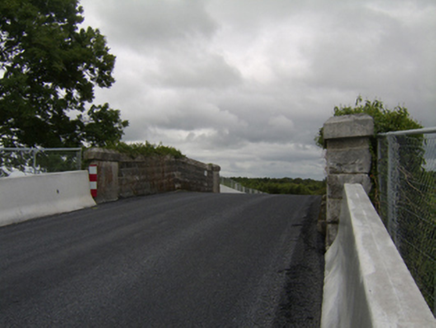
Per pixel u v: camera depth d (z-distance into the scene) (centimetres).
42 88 2216
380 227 249
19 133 2197
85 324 338
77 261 530
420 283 295
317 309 352
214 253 540
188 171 1862
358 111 550
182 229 707
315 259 491
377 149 464
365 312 160
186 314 351
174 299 386
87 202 1077
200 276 450
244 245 575
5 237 708
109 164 1187
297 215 796
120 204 1104
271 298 380
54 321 346
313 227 670
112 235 684
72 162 1113
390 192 383
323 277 429
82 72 2481
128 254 555
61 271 489
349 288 246
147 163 1434
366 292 162
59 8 2336
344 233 347
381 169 445
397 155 367
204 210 923
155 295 398
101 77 2552
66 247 612
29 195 903
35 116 2169
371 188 468
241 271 461
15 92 1947
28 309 375
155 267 489
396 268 182
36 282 452
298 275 438
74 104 2495
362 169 466
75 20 2466
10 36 2125
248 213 852
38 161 1006
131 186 1313
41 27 2047
